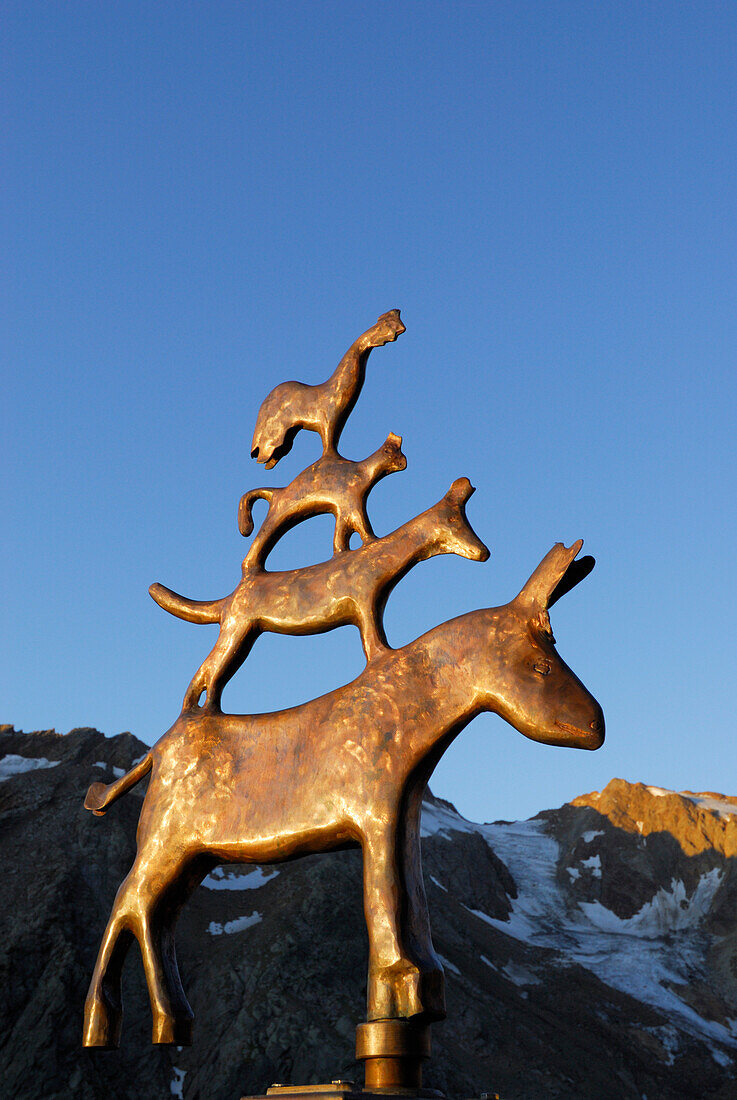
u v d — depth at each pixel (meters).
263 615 5.11
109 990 4.90
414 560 4.87
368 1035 4.20
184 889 4.91
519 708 4.41
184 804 4.88
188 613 5.41
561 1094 44.81
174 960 4.91
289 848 4.57
